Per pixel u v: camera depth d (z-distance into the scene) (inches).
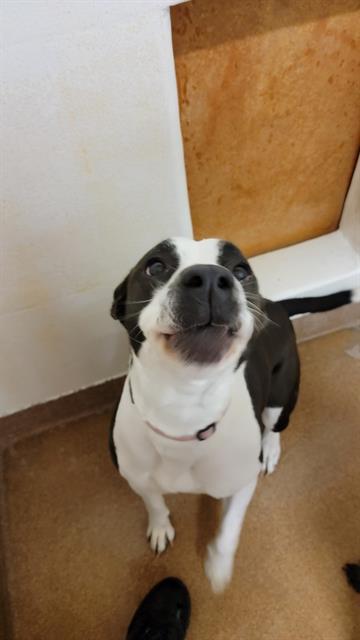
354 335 68.9
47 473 59.1
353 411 62.3
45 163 41.0
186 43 44.8
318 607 48.5
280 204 63.4
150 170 45.2
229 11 43.9
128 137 42.1
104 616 49.2
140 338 32.5
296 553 51.7
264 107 52.2
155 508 48.4
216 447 37.7
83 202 44.9
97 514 55.7
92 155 42.1
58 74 36.5
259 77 49.6
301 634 47.2
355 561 51.0
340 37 49.3
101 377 62.1
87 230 47.1
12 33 33.5
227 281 27.4
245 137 54.2
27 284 48.7
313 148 58.6
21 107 37.2
